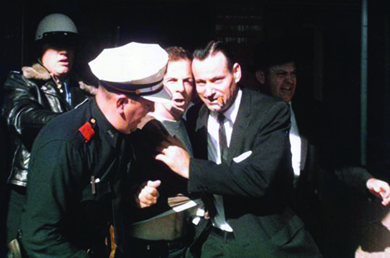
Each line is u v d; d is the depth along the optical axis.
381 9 5.05
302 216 3.24
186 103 2.73
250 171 2.46
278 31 5.10
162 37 4.98
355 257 4.04
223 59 2.50
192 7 4.98
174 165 2.51
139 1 4.87
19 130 2.90
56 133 2.17
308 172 3.24
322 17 5.14
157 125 2.62
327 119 3.31
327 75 5.19
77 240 2.33
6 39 4.14
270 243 2.59
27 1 4.27
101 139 2.26
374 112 5.09
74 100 3.38
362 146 4.92
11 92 3.11
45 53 3.22
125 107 2.23
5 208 3.72
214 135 2.71
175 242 2.81
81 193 2.25
